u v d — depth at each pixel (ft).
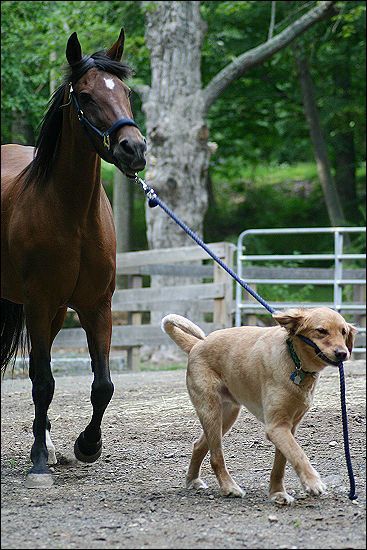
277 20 89.04
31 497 22.18
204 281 77.51
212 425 22.25
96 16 73.00
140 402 35.99
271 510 20.66
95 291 25.04
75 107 23.81
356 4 73.61
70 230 24.14
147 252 57.06
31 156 29.19
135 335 56.03
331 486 23.00
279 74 99.50
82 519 19.95
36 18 75.25
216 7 77.41
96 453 25.96
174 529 19.04
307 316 20.58
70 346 57.62
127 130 22.80
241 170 134.21
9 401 37.47
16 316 28.45
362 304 58.59
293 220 114.42
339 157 105.81
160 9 66.85
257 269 58.49
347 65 96.78
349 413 32.60
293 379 20.61
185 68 66.80
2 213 25.91
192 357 22.86
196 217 66.85
